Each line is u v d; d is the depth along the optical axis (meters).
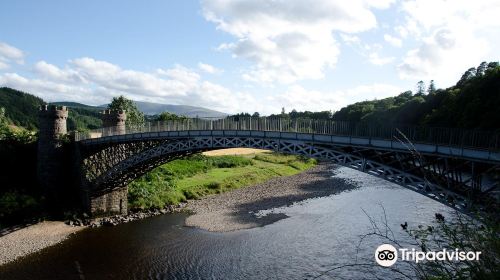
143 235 42.41
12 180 49.97
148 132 44.47
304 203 57.50
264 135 35.44
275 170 90.00
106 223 46.84
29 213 45.66
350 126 30.50
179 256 35.97
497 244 6.43
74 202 50.91
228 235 41.97
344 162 30.06
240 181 74.25
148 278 31.25
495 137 22.81
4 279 30.72
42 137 51.88
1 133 61.97
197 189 64.12
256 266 33.09
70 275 31.69
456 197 22.61
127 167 46.44
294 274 31.16
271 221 47.28
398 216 46.19
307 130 33.41
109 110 61.72
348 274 30.16
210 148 40.91
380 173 27.39
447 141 25.28
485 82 69.38
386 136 28.05
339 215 49.16
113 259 35.38
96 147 51.25
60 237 41.31
